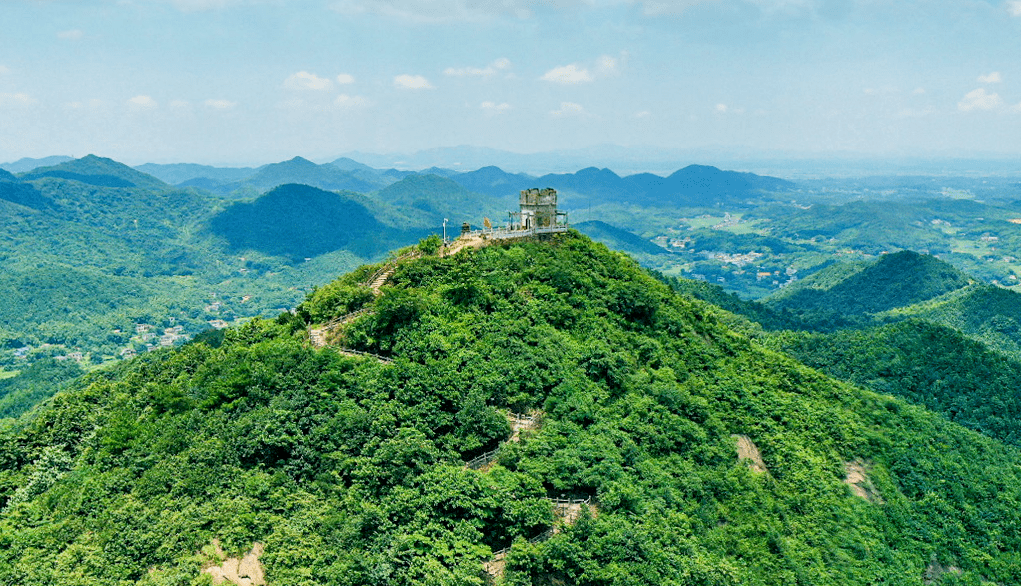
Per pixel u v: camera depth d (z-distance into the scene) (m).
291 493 71.88
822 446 107.06
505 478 70.00
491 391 83.12
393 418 78.00
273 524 68.12
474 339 91.69
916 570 92.88
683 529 74.75
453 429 78.88
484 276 105.56
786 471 97.88
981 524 105.56
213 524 67.31
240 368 88.50
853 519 94.88
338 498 71.44
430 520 66.19
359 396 82.38
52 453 90.69
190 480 72.12
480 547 64.69
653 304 113.06
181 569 62.53
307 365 86.81
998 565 100.00
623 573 64.19
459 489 67.50
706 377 107.19
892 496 104.50
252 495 70.69
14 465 91.62
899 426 120.81
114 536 65.94
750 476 90.50
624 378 94.62
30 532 69.56
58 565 64.25
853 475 106.12
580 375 90.62
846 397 123.19
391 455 71.81
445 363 85.56
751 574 75.69
